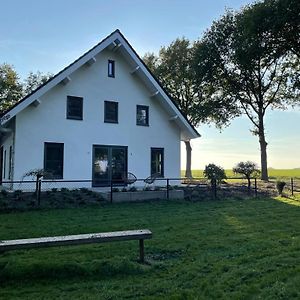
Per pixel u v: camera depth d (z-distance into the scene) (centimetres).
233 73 3578
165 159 2302
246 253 753
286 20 2798
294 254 730
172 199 1717
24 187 1842
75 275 633
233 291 542
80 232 991
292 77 3338
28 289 573
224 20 3516
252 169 2191
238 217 1243
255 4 3083
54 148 1941
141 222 1141
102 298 530
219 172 2067
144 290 557
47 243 648
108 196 1631
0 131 1850
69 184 1969
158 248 808
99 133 2077
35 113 1886
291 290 532
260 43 3027
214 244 843
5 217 1209
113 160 2122
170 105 2242
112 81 2136
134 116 2205
